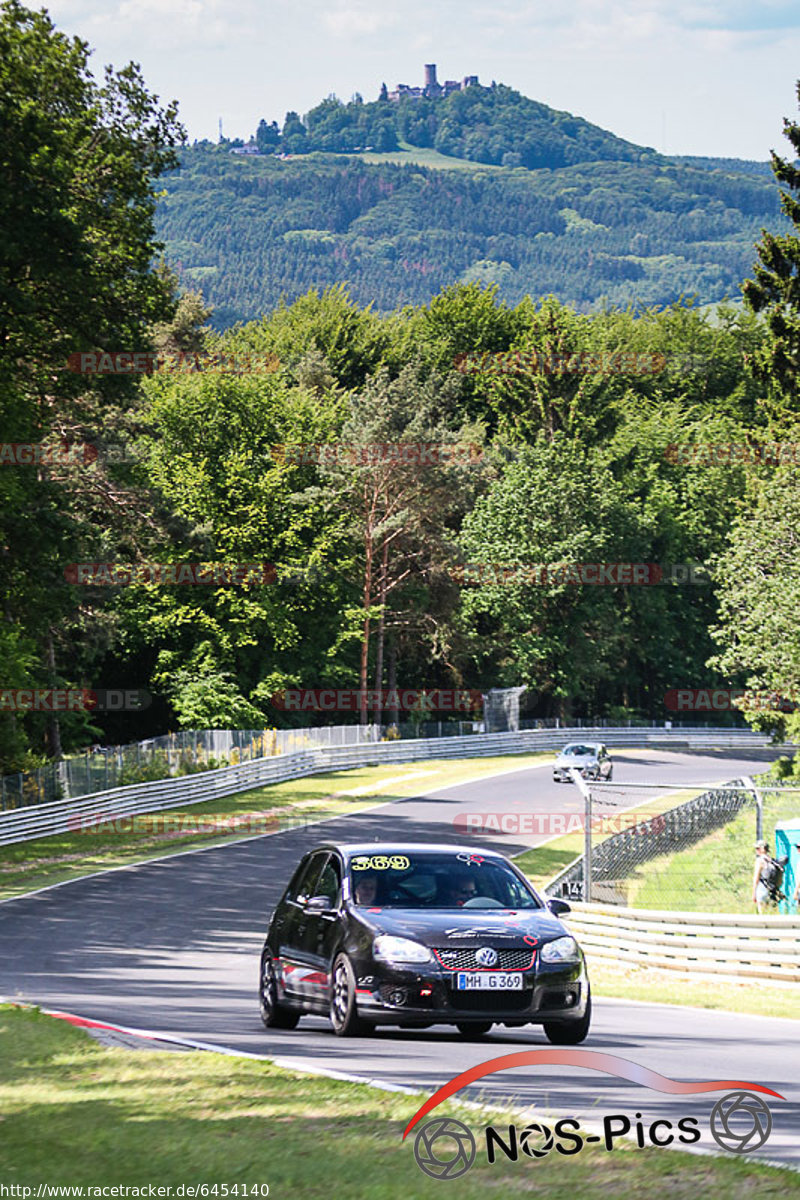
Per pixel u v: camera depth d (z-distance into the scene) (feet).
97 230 201.16
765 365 314.76
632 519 487.61
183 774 269.23
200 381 410.52
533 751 428.56
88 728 337.11
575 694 478.59
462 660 463.83
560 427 508.53
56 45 192.75
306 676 413.80
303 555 398.62
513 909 63.87
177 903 155.74
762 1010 90.68
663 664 530.27
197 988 93.61
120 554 289.33
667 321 620.08
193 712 343.67
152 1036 61.16
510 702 433.89
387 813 257.14
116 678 394.73
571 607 471.21
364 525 417.90
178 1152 36.40
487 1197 32.27
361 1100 43.50
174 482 390.01
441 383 523.70
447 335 584.40
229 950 123.03
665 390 604.49
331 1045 59.57
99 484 267.59
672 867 153.38
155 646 392.27
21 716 254.27
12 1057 52.90
